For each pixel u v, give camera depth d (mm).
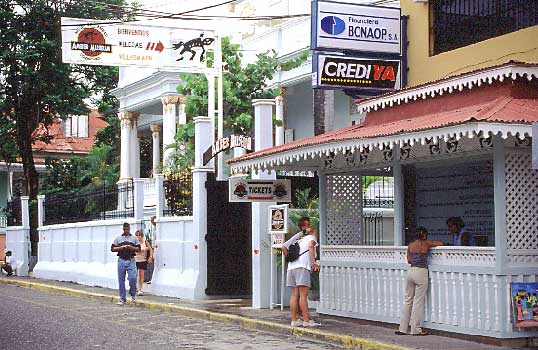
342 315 17000
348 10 17406
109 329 16781
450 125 12281
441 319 14414
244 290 22828
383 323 15883
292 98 31031
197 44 24188
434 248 14562
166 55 23859
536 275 13375
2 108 36781
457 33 16984
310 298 19484
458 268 13984
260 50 30562
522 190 13398
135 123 37906
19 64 35656
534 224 13477
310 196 20672
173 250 23906
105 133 45531
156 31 23734
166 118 33375
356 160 16891
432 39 17406
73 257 31109
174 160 27703
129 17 37125
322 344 14734
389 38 17719
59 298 25078
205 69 24266
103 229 28531
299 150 15734
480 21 16484
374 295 16125
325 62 17203
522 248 13375
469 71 15000
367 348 13914
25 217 36094
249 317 18031
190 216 23094
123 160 37688
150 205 30312
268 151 16891
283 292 19578
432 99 14914
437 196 16891
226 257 22719
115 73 39500
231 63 27734
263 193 19141
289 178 20312
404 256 15406
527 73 13367
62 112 37906
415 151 15391
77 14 35844
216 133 26734
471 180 16125
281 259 19953
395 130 13641
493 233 15641
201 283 22453
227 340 15211
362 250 16469
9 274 35969
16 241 37312
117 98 38406
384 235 22062
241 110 27500
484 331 13500
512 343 13250
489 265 13414
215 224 22641
